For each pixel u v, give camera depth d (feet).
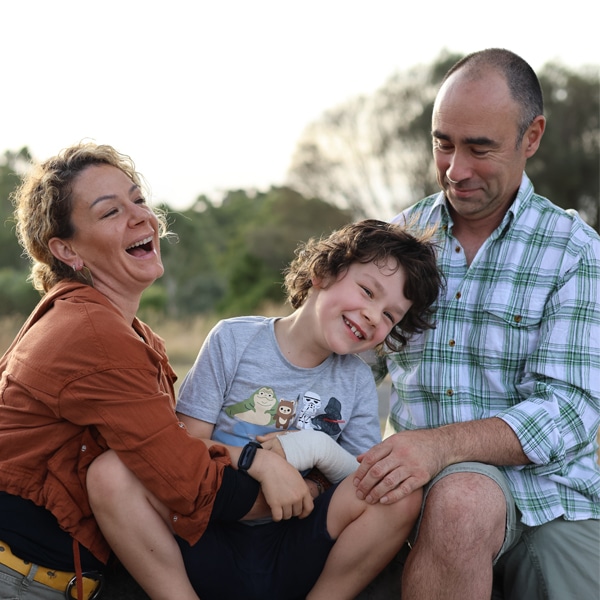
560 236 10.54
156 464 8.50
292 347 10.18
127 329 8.89
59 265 9.64
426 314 10.64
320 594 9.16
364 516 9.01
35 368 8.64
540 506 9.68
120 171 9.62
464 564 8.55
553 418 9.62
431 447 9.11
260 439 9.75
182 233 114.11
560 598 9.72
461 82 10.44
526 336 10.38
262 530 9.62
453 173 10.44
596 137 115.85
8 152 90.43
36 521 8.65
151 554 8.68
